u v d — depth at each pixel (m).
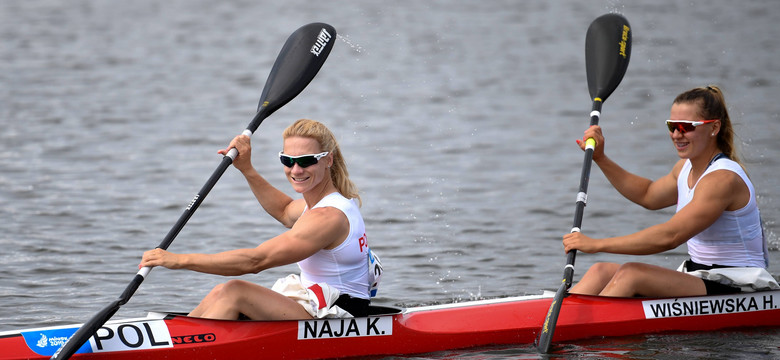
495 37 97.44
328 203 18.88
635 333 21.97
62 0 125.75
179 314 19.45
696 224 20.83
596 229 33.72
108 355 18.47
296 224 18.58
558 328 21.61
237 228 34.06
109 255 30.12
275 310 19.31
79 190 39.91
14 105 62.31
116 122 57.44
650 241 20.92
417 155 48.25
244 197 39.25
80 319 23.55
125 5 122.81
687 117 21.23
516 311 22.05
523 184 41.50
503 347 21.33
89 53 87.44
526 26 104.94
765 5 113.06
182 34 101.00
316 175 18.83
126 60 84.25
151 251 18.20
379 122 58.09
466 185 41.44
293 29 104.06
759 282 21.83
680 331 22.16
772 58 78.81
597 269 22.80
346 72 78.69
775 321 22.62
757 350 20.69
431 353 20.81
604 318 21.78
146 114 60.56
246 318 19.89
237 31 103.25
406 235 33.03
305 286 19.64
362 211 36.66
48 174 43.03
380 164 46.06
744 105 59.44
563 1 125.75
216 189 40.75
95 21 109.25
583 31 100.38
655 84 69.06
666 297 21.95
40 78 73.88
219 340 18.97
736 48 84.50
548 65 80.69
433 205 37.69
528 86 71.12
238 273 18.25
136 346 18.64
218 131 55.31
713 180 20.92
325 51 25.25
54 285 26.66
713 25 99.00
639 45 87.69
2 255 29.73
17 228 33.31
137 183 41.59
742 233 21.70
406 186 41.16
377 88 71.12
